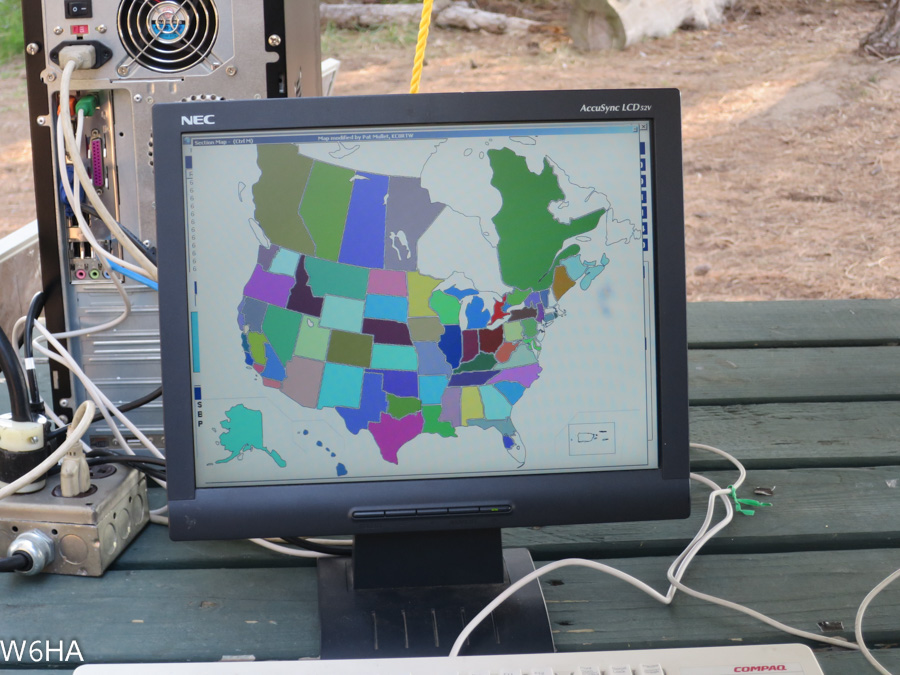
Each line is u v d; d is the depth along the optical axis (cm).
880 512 96
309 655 74
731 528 92
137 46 94
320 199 74
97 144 96
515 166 75
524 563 86
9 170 473
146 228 98
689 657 69
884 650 76
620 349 77
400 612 78
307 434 75
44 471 83
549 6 725
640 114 74
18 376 85
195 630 77
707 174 469
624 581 85
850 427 115
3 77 582
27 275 153
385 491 75
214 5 93
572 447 77
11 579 83
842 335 145
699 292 353
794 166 476
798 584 84
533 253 76
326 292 75
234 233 74
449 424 76
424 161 75
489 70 599
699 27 678
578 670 67
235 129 72
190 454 73
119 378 102
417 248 75
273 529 74
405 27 690
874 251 389
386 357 76
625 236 76
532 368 77
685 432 77
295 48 99
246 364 75
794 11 705
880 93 556
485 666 67
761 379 129
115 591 82
